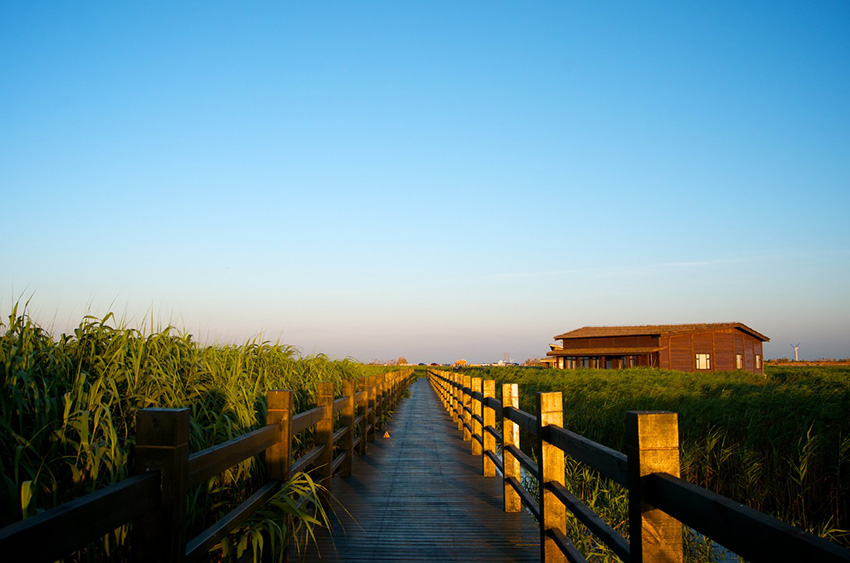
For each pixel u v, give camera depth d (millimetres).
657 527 2305
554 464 4008
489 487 7121
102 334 3984
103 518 1959
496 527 5430
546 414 4059
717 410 10375
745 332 45000
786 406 10094
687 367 43969
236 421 4391
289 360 7418
